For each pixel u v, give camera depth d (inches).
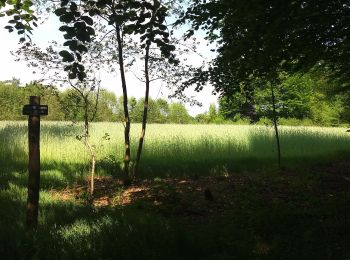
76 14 133.0
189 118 2279.8
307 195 364.2
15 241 193.3
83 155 598.9
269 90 561.9
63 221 247.0
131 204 318.0
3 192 337.7
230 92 418.9
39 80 392.8
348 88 567.5
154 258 183.2
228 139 768.3
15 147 634.2
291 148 773.3
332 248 199.6
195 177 469.4
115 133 795.4
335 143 877.2
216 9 317.4
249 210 291.3
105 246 188.7
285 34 325.4
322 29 322.0
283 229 231.9
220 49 358.3
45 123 1075.3
